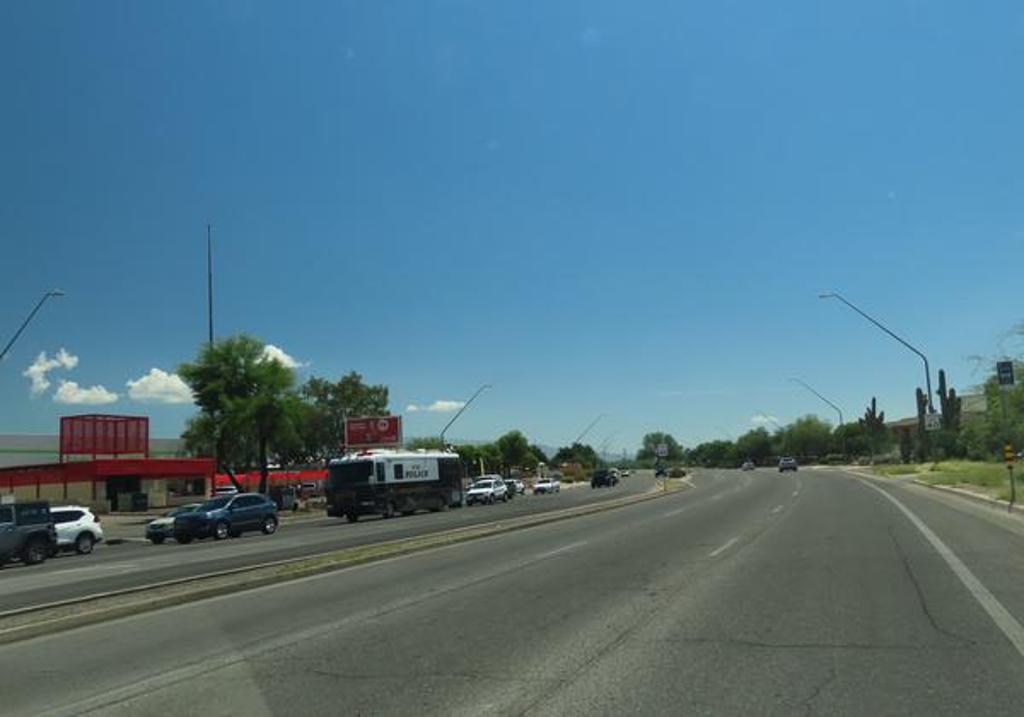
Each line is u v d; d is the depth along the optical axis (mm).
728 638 10320
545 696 7977
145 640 11539
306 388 122625
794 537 22734
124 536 46188
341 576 17953
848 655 9312
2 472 65438
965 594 12906
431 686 8484
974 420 65188
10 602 16688
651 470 183375
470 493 65750
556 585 15258
